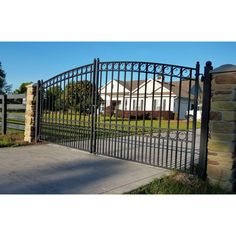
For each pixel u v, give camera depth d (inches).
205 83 171.3
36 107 310.8
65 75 278.2
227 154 157.8
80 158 232.7
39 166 200.7
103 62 239.3
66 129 282.5
